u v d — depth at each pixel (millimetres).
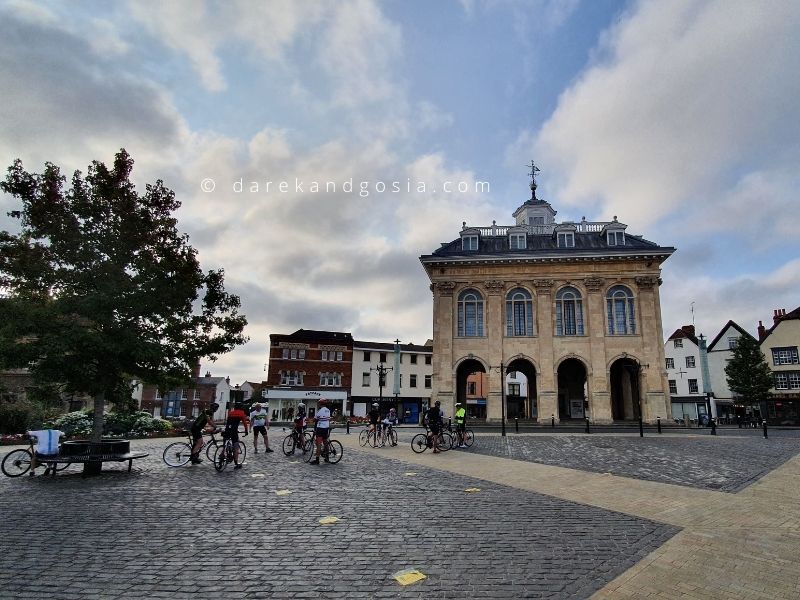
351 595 4656
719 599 4559
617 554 5832
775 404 47188
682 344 59938
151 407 60562
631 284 37312
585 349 36750
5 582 4930
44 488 10133
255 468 13109
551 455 16047
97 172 12766
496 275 38938
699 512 7965
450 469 12852
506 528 7004
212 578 5082
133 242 12898
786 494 9469
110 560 5605
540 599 4559
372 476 11719
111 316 12156
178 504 8555
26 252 11781
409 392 60906
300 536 6598
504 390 34844
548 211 46281
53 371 11422
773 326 50594
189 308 13703
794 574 5172
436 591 4754
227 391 69188
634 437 23766
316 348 56812
